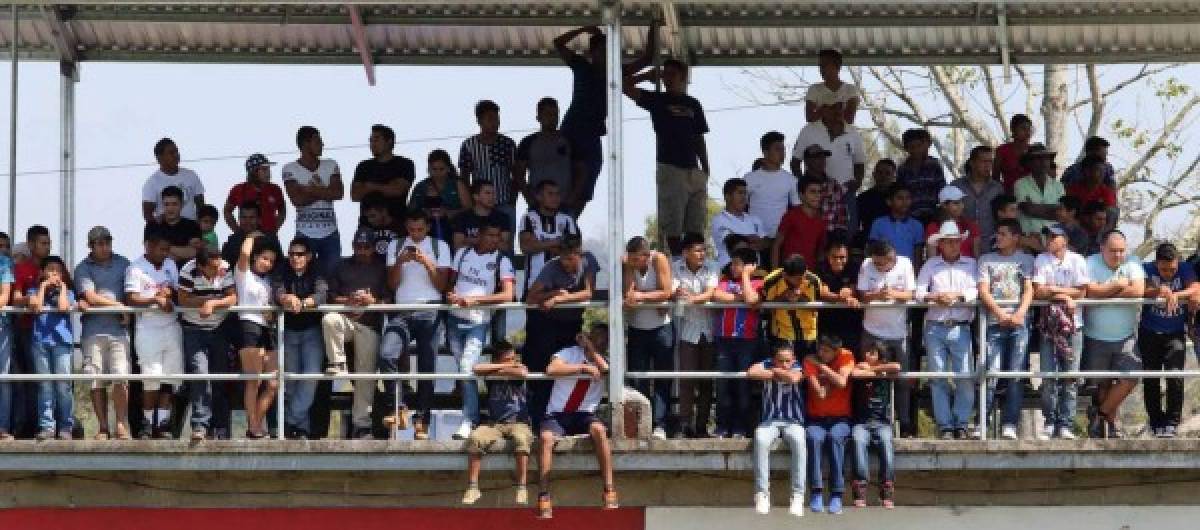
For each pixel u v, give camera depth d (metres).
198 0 41.00
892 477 38.94
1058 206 43.75
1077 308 40.09
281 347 40.12
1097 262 40.75
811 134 46.03
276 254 41.06
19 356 41.31
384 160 45.25
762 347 40.50
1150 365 41.12
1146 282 41.88
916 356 42.62
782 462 39.12
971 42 48.44
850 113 46.31
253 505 40.56
